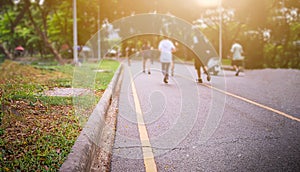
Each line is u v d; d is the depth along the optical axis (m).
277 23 21.25
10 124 4.37
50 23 35.28
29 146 3.58
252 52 22.28
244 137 4.56
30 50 49.53
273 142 4.32
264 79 13.03
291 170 3.37
